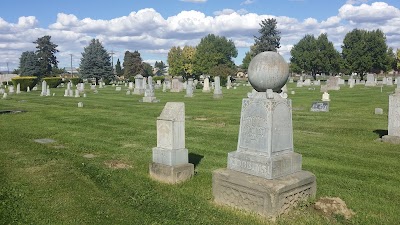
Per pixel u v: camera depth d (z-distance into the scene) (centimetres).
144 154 1261
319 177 948
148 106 2995
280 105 761
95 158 1209
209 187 871
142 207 759
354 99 3322
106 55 9838
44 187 892
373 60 9438
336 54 10581
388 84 6347
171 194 832
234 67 12962
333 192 817
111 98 4056
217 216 698
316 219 674
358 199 780
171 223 670
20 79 6147
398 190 845
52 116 2325
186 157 962
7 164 1115
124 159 1191
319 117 2109
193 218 690
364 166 1070
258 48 9844
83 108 2869
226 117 2189
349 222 664
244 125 788
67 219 699
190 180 933
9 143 1453
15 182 930
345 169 1032
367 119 1981
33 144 1438
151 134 1662
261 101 755
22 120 2188
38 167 1084
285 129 775
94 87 6419
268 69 759
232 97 3856
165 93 4700
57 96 4578
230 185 750
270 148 739
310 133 1633
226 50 12781
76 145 1439
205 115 2323
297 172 774
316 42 10762
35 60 9875
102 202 790
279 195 684
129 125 1931
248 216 694
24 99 4078
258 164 739
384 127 1709
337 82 4994
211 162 1127
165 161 941
